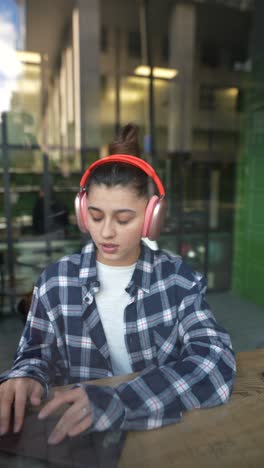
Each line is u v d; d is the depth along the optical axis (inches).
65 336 28.6
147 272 28.3
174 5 210.4
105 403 20.3
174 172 196.9
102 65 207.5
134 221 23.5
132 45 214.2
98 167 23.8
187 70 210.2
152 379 22.1
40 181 175.8
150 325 28.0
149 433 19.9
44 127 180.2
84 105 197.0
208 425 20.5
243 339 126.4
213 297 180.9
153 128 209.0
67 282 28.3
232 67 195.3
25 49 179.5
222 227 192.2
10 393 22.7
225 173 188.4
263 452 18.4
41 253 163.2
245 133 178.5
